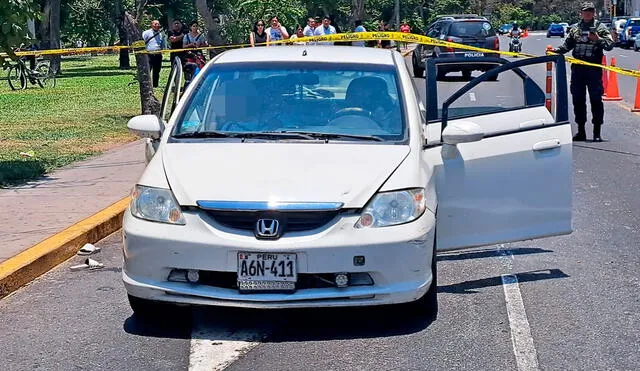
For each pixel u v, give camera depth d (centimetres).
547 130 729
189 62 2250
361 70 750
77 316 686
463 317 670
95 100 2491
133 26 1900
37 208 1010
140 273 613
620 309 689
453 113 843
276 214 589
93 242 916
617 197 1114
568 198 732
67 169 1287
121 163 1336
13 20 1140
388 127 698
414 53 3041
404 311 657
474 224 716
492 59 845
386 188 611
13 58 1214
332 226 591
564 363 580
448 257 850
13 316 689
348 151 655
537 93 861
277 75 749
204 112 723
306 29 2848
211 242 589
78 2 5425
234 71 758
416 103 731
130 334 642
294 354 598
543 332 639
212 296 596
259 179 611
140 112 2148
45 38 3875
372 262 592
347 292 592
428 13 8412
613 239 912
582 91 1550
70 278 795
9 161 1336
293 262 584
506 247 885
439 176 704
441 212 707
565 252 864
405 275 603
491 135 717
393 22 7175
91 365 584
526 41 8144
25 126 1859
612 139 1594
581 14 1531
